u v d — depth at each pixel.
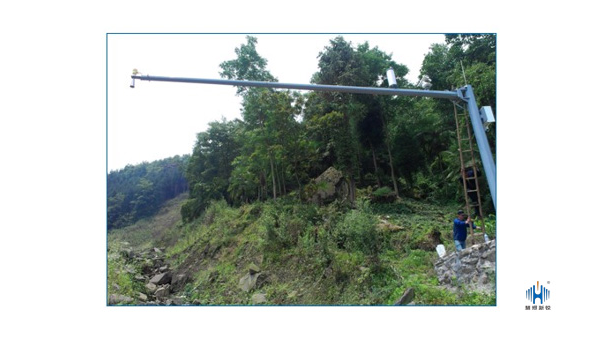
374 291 12.00
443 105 24.58
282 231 17.69
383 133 24.91
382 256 13.88
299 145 24.27
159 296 17.06
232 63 28.56
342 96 23.22
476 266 10.32
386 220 18.50
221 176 34.41
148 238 34.81
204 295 17.20
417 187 24.11
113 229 37.22
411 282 11.65
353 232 14.45
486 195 19.58
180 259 23.80
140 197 41.62
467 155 20.36
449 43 24.12
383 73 25.28
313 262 14.88
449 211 20.42
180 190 45.31
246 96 27.66
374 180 24.70
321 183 22.16
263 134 24.58
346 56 23.73
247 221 22.77
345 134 22.89
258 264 17.16
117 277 16.52
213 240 23.08
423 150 25.58
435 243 15.20
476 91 19.20
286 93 23.81
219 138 35.38
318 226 17.20
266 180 27.31
